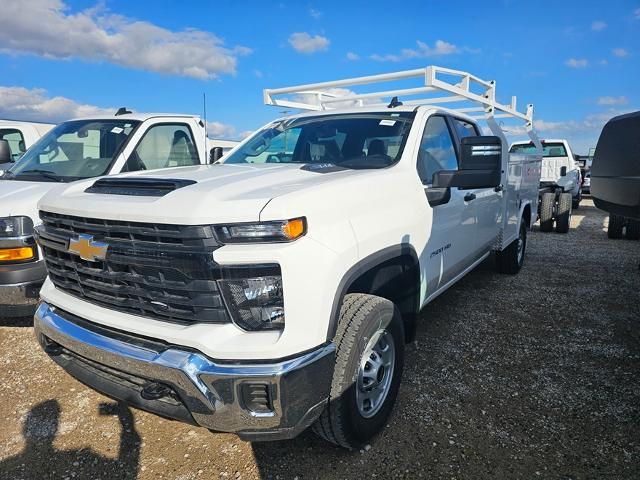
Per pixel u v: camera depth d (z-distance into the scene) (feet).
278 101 17.01
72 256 8.23
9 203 12.19
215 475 8.11
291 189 7.23
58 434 9.30
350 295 8.33
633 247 28.35
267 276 6.46
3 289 12.07
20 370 11.83
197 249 6.49
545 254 25.94
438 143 12.15
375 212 8.46
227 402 6.49
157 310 7.08
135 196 7.43
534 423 9.43
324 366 6.95
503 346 13.10
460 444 8.79
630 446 8.68
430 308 16.29
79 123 17.66
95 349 7.38
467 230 13.42
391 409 9.27
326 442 8.93
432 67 12.34
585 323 14.84
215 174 8.66
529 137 23.11
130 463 8.45
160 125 17.54
